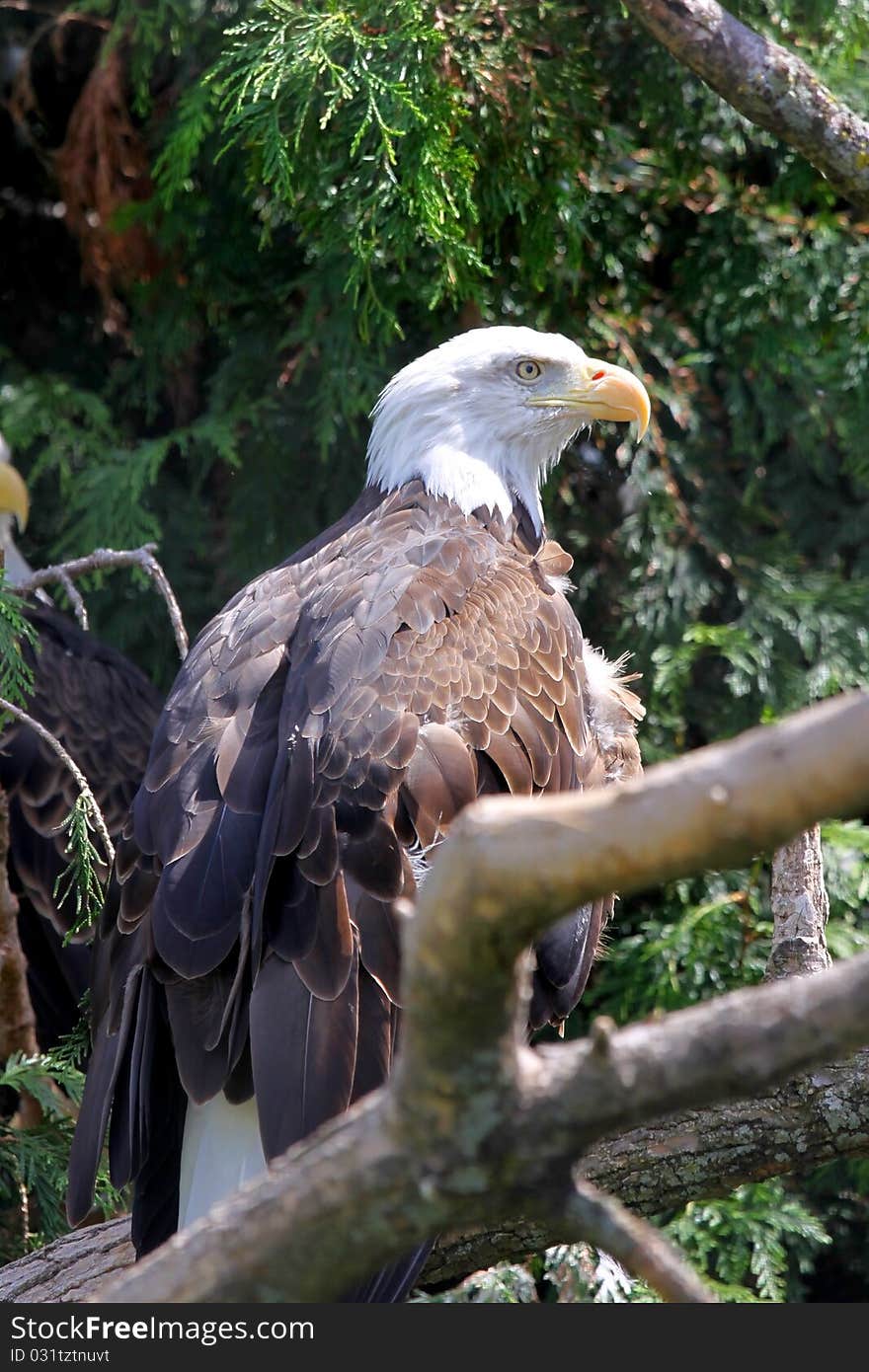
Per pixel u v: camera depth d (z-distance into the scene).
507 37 9.11
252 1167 6.03
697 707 11.17
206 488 12.32
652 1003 9.98
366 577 7.15
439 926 3.00
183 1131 6.40
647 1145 6.21
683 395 11.05
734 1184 6.21
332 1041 5.90
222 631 7.30
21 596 8.41
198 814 6.46
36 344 13.19
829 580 11.23
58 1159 8.20
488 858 2.90
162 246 11.34
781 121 6.87
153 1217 6.36
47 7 12.41
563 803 2.88
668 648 10.66
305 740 6.38
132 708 11.25
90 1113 6.38
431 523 8.11
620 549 11.47
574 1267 6.81
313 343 10.70
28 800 10.50
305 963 6.04
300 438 11.45
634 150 10.74
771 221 11.10
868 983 3.00
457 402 8.64
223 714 6.80
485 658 6.90
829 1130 6.10
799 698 10.77
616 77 10.37
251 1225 3.32
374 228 8.76
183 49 10.78
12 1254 8.70
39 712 10.77
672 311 11.52
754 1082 3.07
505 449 8.73
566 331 10.94
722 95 6.93
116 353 12.95
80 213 11.83
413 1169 3.25
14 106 12.12
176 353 11.83
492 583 7.32
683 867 2.80
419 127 8.53
